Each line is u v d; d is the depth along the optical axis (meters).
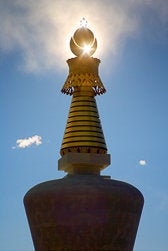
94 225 43.62
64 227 43.78
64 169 49.84
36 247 46.12
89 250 43.31
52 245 44.12
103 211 44.00
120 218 44.62
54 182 45.72
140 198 46.75
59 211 44.06
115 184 45.69
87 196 43.91
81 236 43.53
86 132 49.31
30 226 46.94
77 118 50.12
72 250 43.44
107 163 48.44
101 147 49.28
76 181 45.06
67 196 44.00
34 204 45.50
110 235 44.03
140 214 47.22
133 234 46.03
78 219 43.66
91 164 48.09
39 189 45.75
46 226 44.56
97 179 45.84
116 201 44.56
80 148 48.62
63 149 49.59
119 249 44.38
